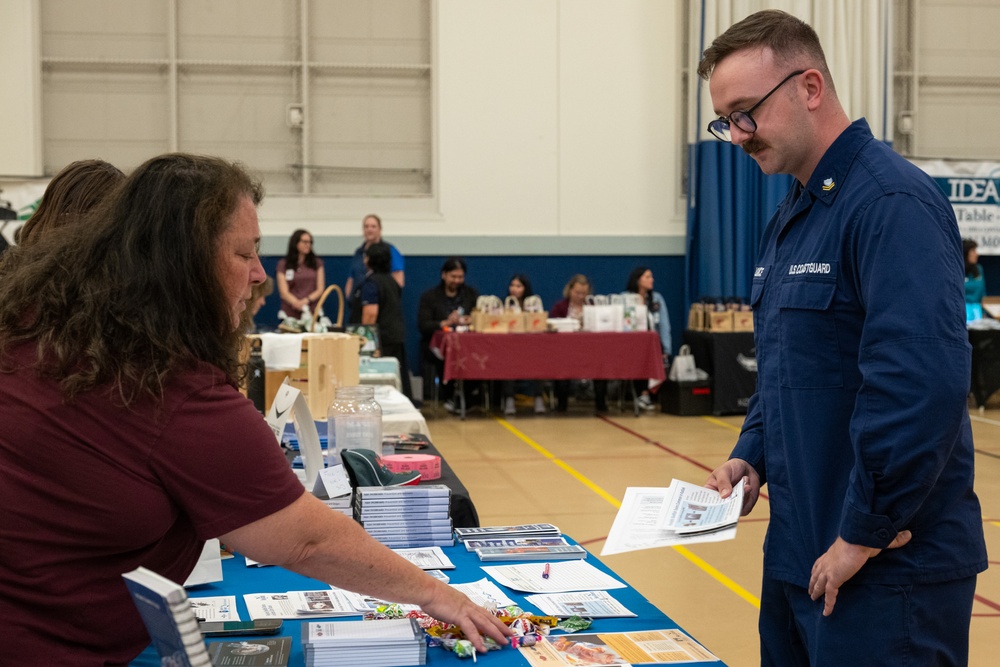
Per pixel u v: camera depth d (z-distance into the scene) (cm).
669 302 1017
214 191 123
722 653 313
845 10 991
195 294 120
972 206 984
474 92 986
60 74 953
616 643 147
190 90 972
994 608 354
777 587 171
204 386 118
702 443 712
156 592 91
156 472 116
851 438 144
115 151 964
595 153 1001
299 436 242
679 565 414
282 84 983
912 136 1059
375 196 990
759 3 980
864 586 149
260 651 139
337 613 160
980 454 671
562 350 818
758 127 157
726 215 983
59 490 114
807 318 157
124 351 114
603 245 1002
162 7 963
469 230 990
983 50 1067
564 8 991
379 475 227
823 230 155
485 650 140
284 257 941
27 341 119
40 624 115
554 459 646
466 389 888
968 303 941
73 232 124
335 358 349
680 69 1004
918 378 136
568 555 197
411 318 986
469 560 195
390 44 995
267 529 122
